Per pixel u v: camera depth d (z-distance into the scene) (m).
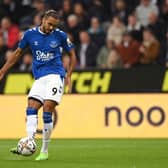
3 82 48.81
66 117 47.47
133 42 54.41
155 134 46.47
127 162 29.20
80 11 58.84
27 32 30.00
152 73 47.12
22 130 47.66
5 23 59.72
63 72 30.19
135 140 44.72
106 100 47.41
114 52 54.78
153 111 46.75
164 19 57.75
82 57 55.78
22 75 48.59
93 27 57.00
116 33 56.41
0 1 63.66
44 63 29.95
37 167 26.83
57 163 28.61
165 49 54.72
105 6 60.28
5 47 58.38
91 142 43.09
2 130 47.84
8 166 27.28
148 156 32.53
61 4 61.38
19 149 28.97
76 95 47.72
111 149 37.06
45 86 29.78
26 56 55.56
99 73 47.78
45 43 29.78
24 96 48.16
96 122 47.25
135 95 47.16
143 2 58.19
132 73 47.38
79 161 29.64
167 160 30.30
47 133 29.86
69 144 41.22
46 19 29.30
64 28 58.41
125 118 47.03
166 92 46.84
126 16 59.19
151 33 54.72
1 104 48.25
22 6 63.34
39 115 45.16
